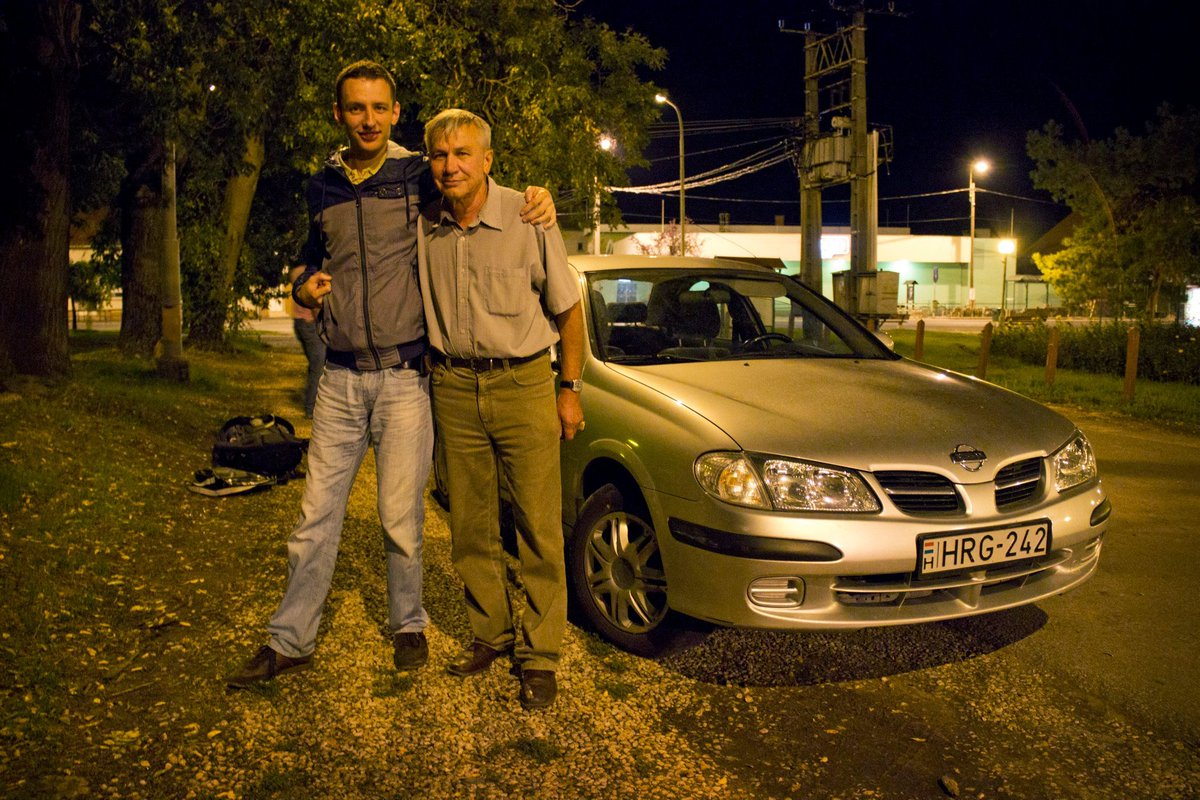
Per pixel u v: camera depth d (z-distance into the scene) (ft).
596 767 9.93
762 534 11.12
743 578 11.23
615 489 13.07
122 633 12.66
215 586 14.61
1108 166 86.22
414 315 11.10
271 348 70.64
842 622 11.20
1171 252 82.53
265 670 11.34
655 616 12.64
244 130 40.78
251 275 65.77
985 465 11.94
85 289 69.05
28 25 25.84
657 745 10.44
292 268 11.69
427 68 35.24
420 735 10.44
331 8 32.40
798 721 11.09
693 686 11.91
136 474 20.36
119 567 15.03
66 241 27.48
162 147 38.88
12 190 26.27
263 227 69.72
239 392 38.86
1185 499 22.20
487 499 11.62
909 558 11.22
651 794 9.47
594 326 15.19
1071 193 88.94
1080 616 14.52
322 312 11.19
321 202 11.04
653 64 45.47
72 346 57.52
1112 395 40.70
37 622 12.49
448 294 10.87
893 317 53.78
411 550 11.61
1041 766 10.18
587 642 13.15
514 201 10.89
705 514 11.52
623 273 16.31
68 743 9.94
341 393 11.25
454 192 10.35
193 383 39.11
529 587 11.32
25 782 9.19
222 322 59.62
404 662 11.85
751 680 12.11
